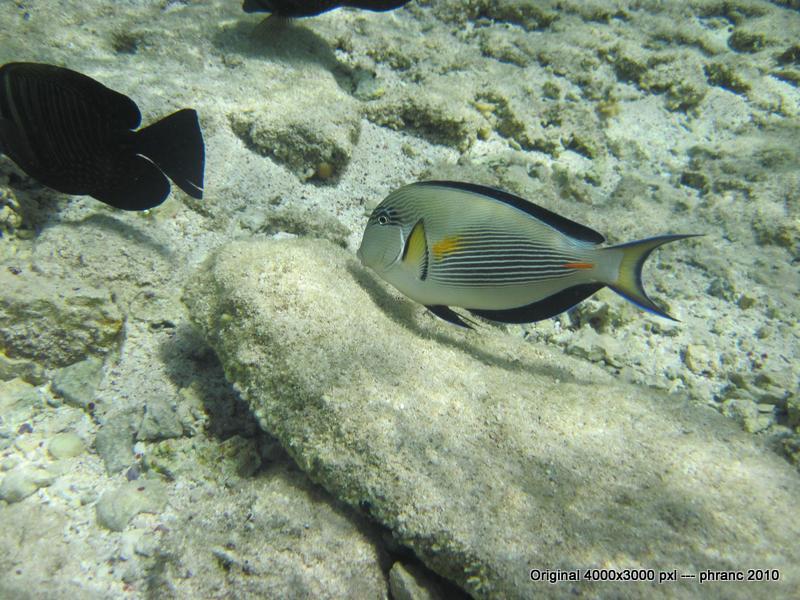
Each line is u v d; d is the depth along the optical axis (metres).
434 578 0.45
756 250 0.82
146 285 0.64
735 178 0.91
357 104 0.90
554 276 0.48
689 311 0.75
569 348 0.69
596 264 0.47
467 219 0.49
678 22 1.27
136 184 0.61
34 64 0.50
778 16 1.29
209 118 0.79
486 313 0.52
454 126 0.91
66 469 0.52
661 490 0.45
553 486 0.45
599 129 1.00
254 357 0.52
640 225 0.83
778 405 0.65
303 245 0.63
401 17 1.18
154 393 0.58
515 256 0.49
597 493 0.45
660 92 1.11
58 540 0.48
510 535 0.42
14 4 0.88
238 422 0.57
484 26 1.21
